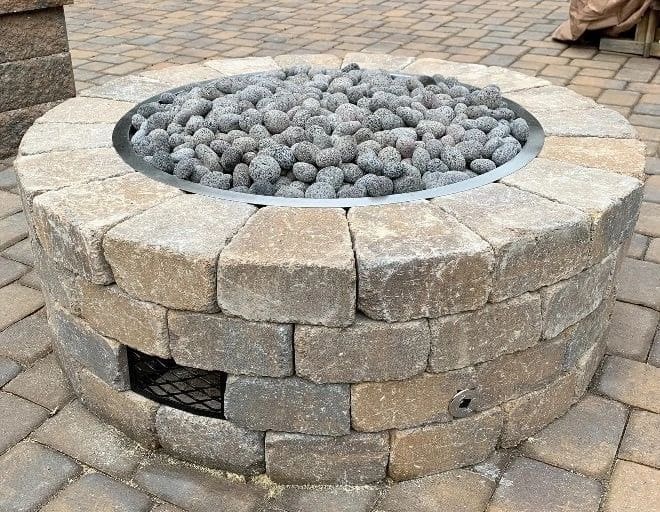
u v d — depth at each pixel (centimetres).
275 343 215
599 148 282
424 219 226
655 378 285
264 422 230
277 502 232
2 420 266
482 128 303
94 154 279
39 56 502
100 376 253
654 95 585
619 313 326
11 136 505
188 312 219
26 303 336
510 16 831
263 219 227
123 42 737
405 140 281
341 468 236
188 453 245
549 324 235
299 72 376
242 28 787
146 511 229
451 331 218
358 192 247
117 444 255
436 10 860
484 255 209
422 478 241
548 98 344
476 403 235
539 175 257
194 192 246
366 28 782
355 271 204
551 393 254
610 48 697
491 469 244
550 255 222
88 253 222
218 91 338
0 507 230
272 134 300
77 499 233
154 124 311
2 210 423
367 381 221
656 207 414
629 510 227
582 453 249
